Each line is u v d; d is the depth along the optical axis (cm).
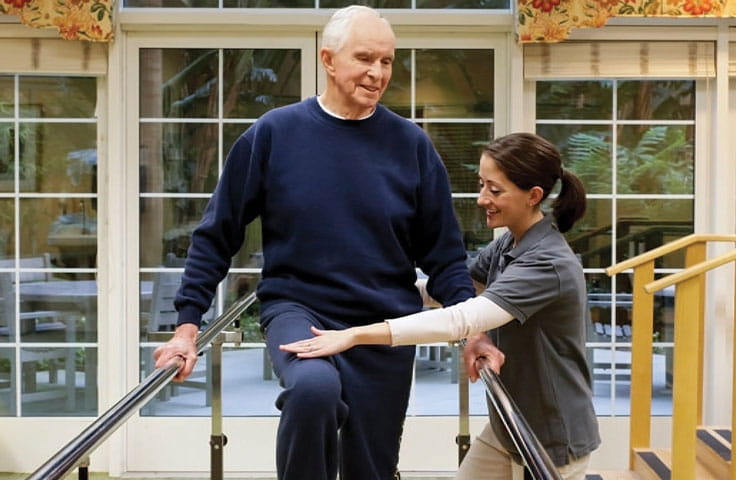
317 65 390
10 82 389
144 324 396
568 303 184
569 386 191
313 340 146
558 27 367
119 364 388
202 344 190
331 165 159
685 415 240
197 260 167
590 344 396
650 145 391
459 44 389
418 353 397
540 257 181
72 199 393
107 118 389
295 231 158
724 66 381
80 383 396
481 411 397
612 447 394
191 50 390
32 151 392
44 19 365
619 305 395
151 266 395
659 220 394
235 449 394
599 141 391
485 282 221
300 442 136
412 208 166
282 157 160
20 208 394
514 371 191
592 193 393
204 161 394
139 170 392
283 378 142
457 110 392
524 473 185
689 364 240
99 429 128
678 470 241
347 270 158
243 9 382
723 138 384
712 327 390
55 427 394
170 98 391
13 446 394
